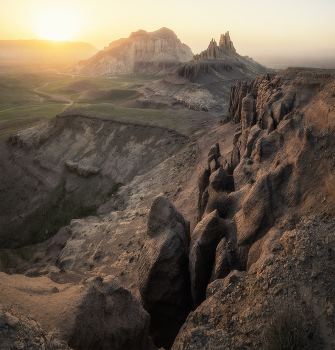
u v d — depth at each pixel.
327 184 10.93
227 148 37.00
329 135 11.98
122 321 9.62
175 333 14.21
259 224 12.39
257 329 7.36
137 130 57.00
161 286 13.82
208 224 13.57
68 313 7.52
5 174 61.03
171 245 14.01
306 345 6.53
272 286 8.09
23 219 49.41
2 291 7.76
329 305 6.98
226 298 9.05
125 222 32.28
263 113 24.75
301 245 8.75
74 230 36.66
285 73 32.03
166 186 37.78
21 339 5.76
